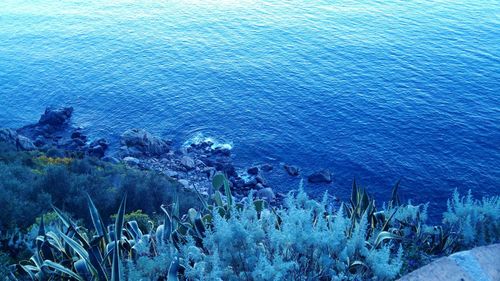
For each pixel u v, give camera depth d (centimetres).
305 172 5581
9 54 10881
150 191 2331
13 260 699
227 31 12169
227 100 7950
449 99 7675
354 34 11512
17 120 7544
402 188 5319
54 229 662
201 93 8288
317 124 6944
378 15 13100
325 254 364
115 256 402
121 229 499
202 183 5300
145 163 5731
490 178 5522
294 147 6250
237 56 10281
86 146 6209
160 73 9406
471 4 13700
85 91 8550
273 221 404
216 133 6750
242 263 350
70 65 10038
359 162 5816
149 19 13625
